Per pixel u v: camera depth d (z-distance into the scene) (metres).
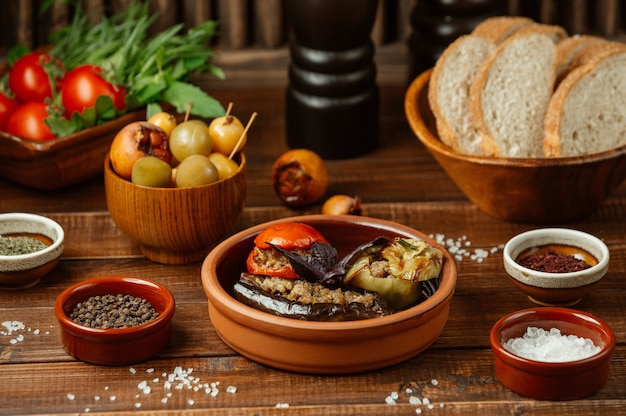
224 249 1.23
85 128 1.42
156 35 1.68
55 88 1.48
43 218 1.30
